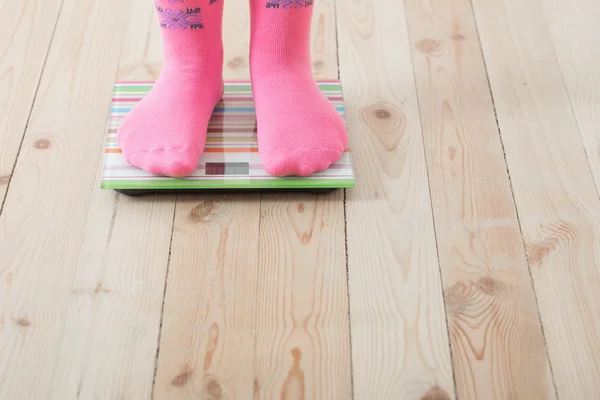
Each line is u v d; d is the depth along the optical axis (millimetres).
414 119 1070
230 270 898
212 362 823
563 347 844
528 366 829
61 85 1085
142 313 857
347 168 965
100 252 906
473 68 1141
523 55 1160
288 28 931
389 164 1013
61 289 872
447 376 819
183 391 801
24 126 1029
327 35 1182
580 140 1048
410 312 868
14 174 975
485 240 935
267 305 870
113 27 1172
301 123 955
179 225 938
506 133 1055
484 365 829
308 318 861
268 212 955
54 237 917
